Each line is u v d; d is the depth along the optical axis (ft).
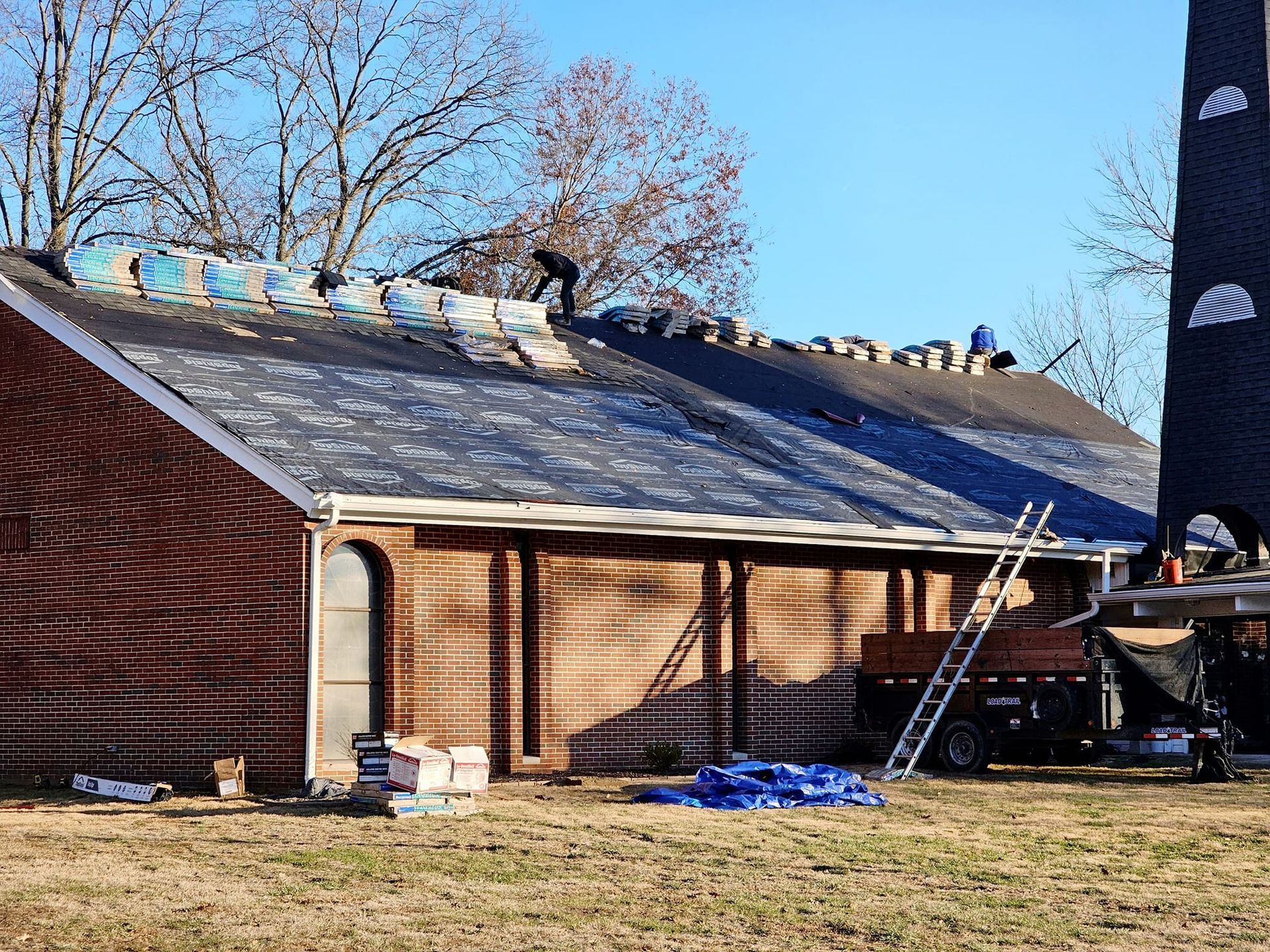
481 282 159.94
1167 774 74.69
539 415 85.05
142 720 68.95
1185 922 37.68
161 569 69.10
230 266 90.79
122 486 70.95
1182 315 96.02
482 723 71.31
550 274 111.45
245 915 36.99
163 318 83.56
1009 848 49.34
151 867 43.57
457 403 82.89
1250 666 90.74
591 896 40.09
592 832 51.75
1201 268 95.71
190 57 148.46
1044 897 40.75
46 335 74.69
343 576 67.10
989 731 73.82
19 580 73.87
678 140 176.24
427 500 66.74
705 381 103.24
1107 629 71.67
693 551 79.71
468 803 56.75
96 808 59.67
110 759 69.77
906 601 86.53
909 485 91.86
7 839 49.47
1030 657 72.64
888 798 62.95
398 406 79.30
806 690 82.69
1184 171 97.45
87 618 71.31
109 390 72.02
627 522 73.10
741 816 56.70
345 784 65.00
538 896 39.96
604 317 113.50
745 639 80.59
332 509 63.98
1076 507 97.55
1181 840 51.13
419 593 69.72
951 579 89.20
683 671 78.64
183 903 38.34
